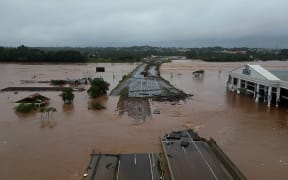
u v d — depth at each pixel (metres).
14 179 41.00
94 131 61.97
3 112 78.25
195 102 93.62
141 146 53.06
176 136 56.78
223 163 44.72
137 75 170.62
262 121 71.25
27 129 63.38
